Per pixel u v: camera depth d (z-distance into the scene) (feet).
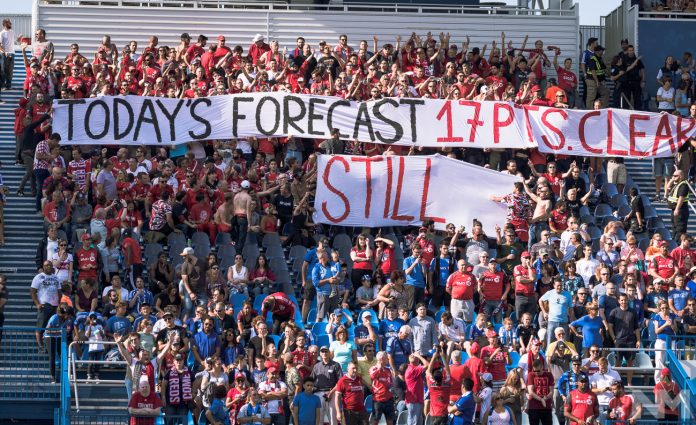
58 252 161.07
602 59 212.02
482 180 180.14
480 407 141.90
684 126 191.93
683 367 149.18
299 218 174.70
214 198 174.60
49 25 217.77
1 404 148.87
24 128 185.16
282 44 220.84
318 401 140.97
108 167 173.37
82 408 145.59
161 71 196.24
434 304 165.37
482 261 163.94
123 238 168.14
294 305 159.94
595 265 165.37
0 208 174.29
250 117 188.14
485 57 223.30
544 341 155.74
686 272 169.99
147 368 139.44
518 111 189.78
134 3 221.87
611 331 155.43
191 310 157.48
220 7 224.33
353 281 165.68
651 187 198.70
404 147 191.21
